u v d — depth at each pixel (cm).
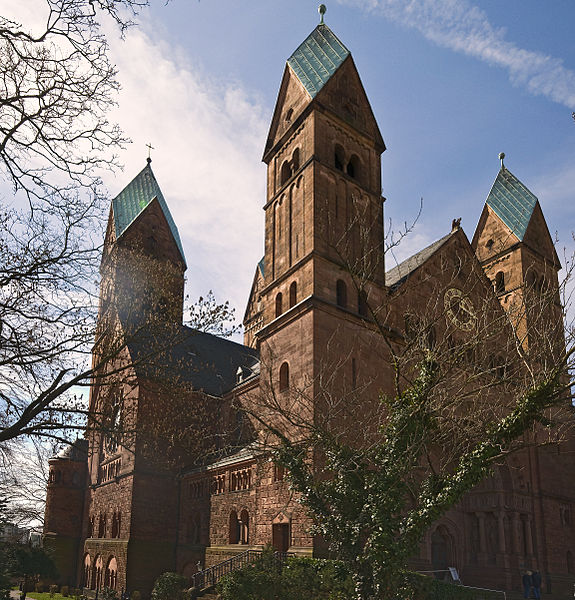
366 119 4169
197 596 3116
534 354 1917
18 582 5266
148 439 2659
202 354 5703
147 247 6300
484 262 5200
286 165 4031
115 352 2019
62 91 1373
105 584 4481
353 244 3672
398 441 1647
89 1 1264
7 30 1288
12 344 1507
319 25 4481
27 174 1418
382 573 1459
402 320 3659
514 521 3900
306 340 3250
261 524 3269
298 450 1820
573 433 4494
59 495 5431
